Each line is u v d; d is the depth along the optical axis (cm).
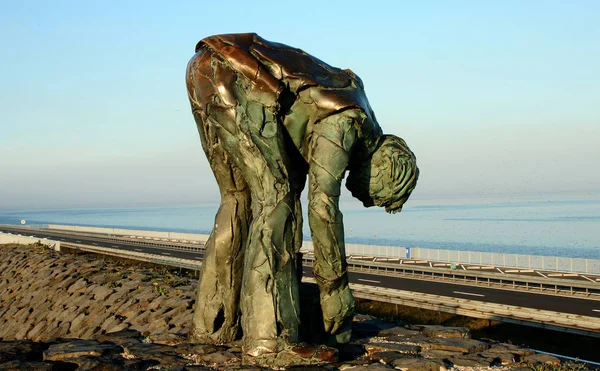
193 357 755
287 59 743
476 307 1666
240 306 752
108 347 778
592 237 5653
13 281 2028
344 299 765
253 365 685
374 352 771
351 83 768
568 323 1466
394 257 3341
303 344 695
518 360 768
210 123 753
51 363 691
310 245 3384
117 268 1848
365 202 861
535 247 5025
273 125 722
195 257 3312
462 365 732
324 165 723
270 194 725
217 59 736
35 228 7406
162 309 1230
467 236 6506
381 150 823
